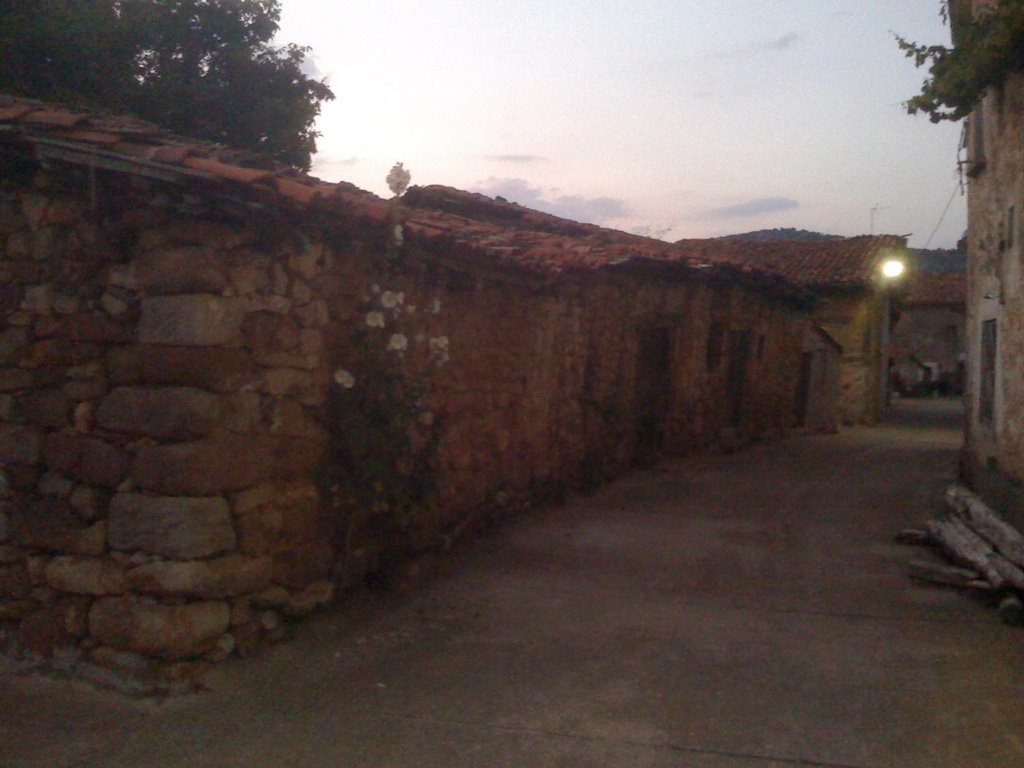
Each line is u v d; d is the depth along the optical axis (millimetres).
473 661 5613
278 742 4586
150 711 4977
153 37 16297
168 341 5305
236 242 5461
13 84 12852
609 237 14289
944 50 8539
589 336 11719
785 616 6508
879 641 5961
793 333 20516
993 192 10359
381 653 5750
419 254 7105
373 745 4543
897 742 4504
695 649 5812
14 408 5746
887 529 9391
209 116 16750
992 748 4430
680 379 14727
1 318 5805
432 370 7383
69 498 5555
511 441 9586
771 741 4531
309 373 6094
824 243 28750
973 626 6262
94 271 5586
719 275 14805
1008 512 9242
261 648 5672
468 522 8531
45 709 5055
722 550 8430
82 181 5488
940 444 19500
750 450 16906
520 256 8945
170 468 5215
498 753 4441
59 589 5539
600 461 11891
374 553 6863
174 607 5234
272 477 5785
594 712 4883
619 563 7949
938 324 50656
